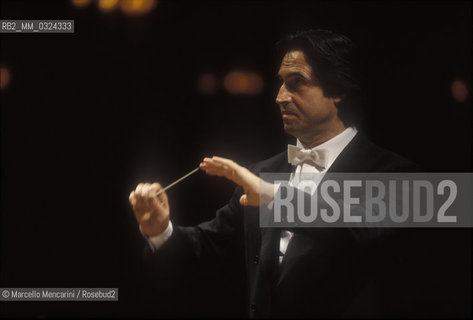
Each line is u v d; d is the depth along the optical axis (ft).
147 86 30.96
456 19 20.36
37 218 33.42
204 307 26.53
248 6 26.40
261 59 27.32
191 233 15.47
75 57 31.01
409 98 20.79
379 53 21.15
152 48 29.84
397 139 20.71
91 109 32.32
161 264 14.71
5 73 31.53
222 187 29.73
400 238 14.01
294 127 14.74
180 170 30.89
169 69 30.14
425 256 14.96
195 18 28.19
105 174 32.86
